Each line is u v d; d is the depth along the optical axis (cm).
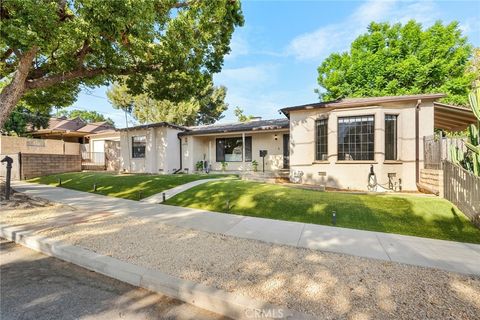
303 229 564
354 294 297
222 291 298
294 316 255
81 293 319
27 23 568
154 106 3034
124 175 1481
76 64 870
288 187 1001
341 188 1079
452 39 1952
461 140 776
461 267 372
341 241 487
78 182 1301
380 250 440
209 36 931
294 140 1246
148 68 982
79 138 2866
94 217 675
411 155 1028
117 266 368
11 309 280
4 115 790
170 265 374
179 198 899
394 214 647
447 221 586
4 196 902
